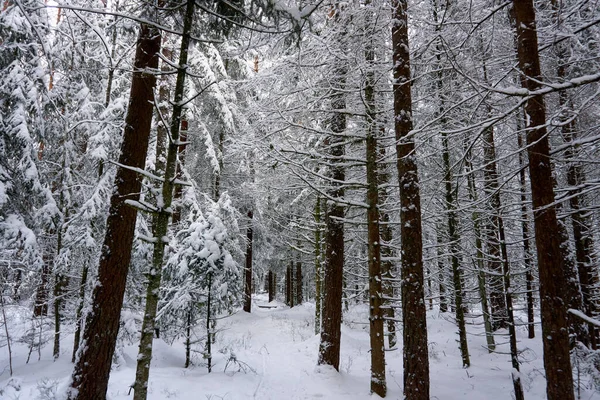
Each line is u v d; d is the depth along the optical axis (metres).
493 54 7.21
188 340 9.53
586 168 8.75
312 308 23.47
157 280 4.54
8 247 9.72
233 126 14.36
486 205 9.27
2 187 9.16
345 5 7.49
